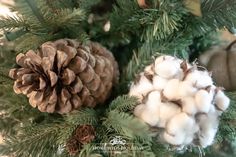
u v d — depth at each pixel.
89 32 0.43
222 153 0.44
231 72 0.42
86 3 0.40
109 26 0.42
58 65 0.34
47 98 0.34
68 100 0.35
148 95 0.35
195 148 0.40
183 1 0.38
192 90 0.34
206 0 0.40
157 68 0.35
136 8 0.40
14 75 0.35
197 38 0.44
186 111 0.34
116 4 0.43
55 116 0.38
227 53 0.42
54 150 0.36
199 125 0.34
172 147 0.35
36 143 0.35
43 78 0.34
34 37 0.37
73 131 0.34
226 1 0.39
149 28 0.40
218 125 0.37
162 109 0.34
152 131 0.35
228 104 0.35
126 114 0.34
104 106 0.39
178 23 0.39
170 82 0.34
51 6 0.39
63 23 0.37
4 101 0.38
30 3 0.35
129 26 0.42
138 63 0.39
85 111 0.35
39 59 0.34
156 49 0.39
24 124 0.38
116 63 0.41
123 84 0.39
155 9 0.39
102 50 0.39
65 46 0.35
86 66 0.35
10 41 0.40
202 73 0.36
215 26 0.41
